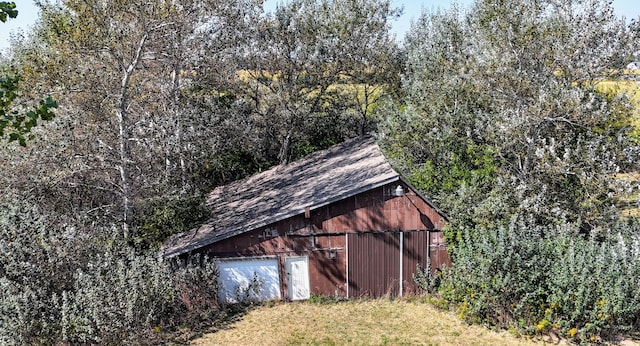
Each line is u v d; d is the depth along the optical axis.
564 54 17.81
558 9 18.56
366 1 28.11
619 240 14.09
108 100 18.55
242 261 15.81
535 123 17.84
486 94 19.94
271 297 16.08
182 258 15.71
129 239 17.50
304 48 28.05
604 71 18.45
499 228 14.54
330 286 16.12
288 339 13.42
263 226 15.62
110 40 16.39
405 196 15.72
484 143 20.16
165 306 14.31
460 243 15.25
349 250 15.88
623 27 17.72
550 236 15.46
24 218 13.61
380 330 13.88
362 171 17.61
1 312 11.69
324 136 32.69
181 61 20.75
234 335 13.73
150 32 17.73
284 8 27.83
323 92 30.14
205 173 26.53
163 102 21.64
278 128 30.97
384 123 25.17
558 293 12.70
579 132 18.56
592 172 16.77
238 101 28.95
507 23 18.33
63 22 15.82
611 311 12.30
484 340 13.05
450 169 20.27
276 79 29.23
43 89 16.30
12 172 16.78
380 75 31.16
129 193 18.23
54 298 12.11
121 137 17.89
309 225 15.74
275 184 21.73
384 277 16.11
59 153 16.86
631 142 18.55
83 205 19.77
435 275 16.06
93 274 13.57
